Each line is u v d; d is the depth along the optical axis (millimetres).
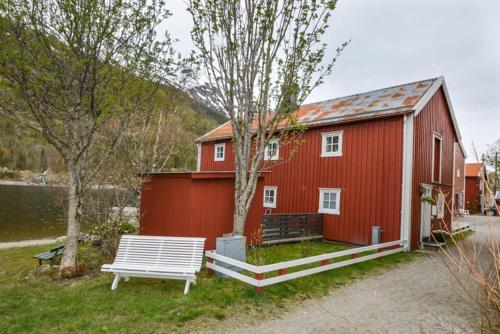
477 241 12531
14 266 7840
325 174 12750
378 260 8914
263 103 7707
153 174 9219
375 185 11180
